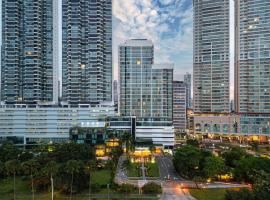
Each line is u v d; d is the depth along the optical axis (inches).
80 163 5787.4
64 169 5615.2
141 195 5551.2
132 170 7721.5
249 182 6309.1
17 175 6771.7
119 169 7819.9
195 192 5748.0
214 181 6525.6
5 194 5575.8
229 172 6535.4
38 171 6151.6
